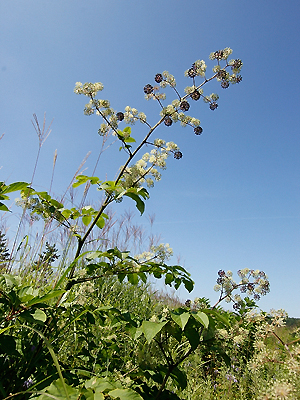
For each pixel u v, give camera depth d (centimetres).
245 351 341
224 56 262
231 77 261
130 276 240
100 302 329
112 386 128
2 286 175
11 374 173
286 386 170
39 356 187
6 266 300
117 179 244
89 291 230
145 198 232
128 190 216
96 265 226
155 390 188
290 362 192
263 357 211
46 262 338
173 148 265
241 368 323
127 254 224
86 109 249
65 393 113
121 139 249
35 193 231
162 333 189
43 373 185
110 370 216
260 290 256
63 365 199
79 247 237
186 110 258
